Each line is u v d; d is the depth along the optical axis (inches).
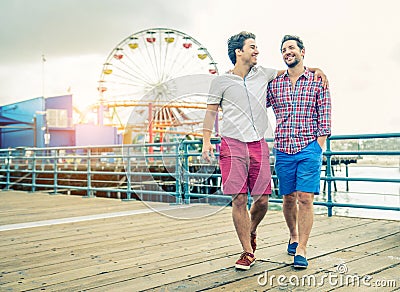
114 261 125.6
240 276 107.3
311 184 115.1
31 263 125.9
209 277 107.1
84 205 266.2
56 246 148.5
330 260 120.6
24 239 162.2
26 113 1323.8
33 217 219.9
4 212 239.5
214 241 149.5
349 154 192.9
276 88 120.5
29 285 104.7
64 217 217.2
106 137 1364.4
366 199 444.5
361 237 152.6
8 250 143.4
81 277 110.3
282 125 120.0
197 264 119.6
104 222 197.3
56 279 109.2
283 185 122.3
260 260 122.1
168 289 98.9
